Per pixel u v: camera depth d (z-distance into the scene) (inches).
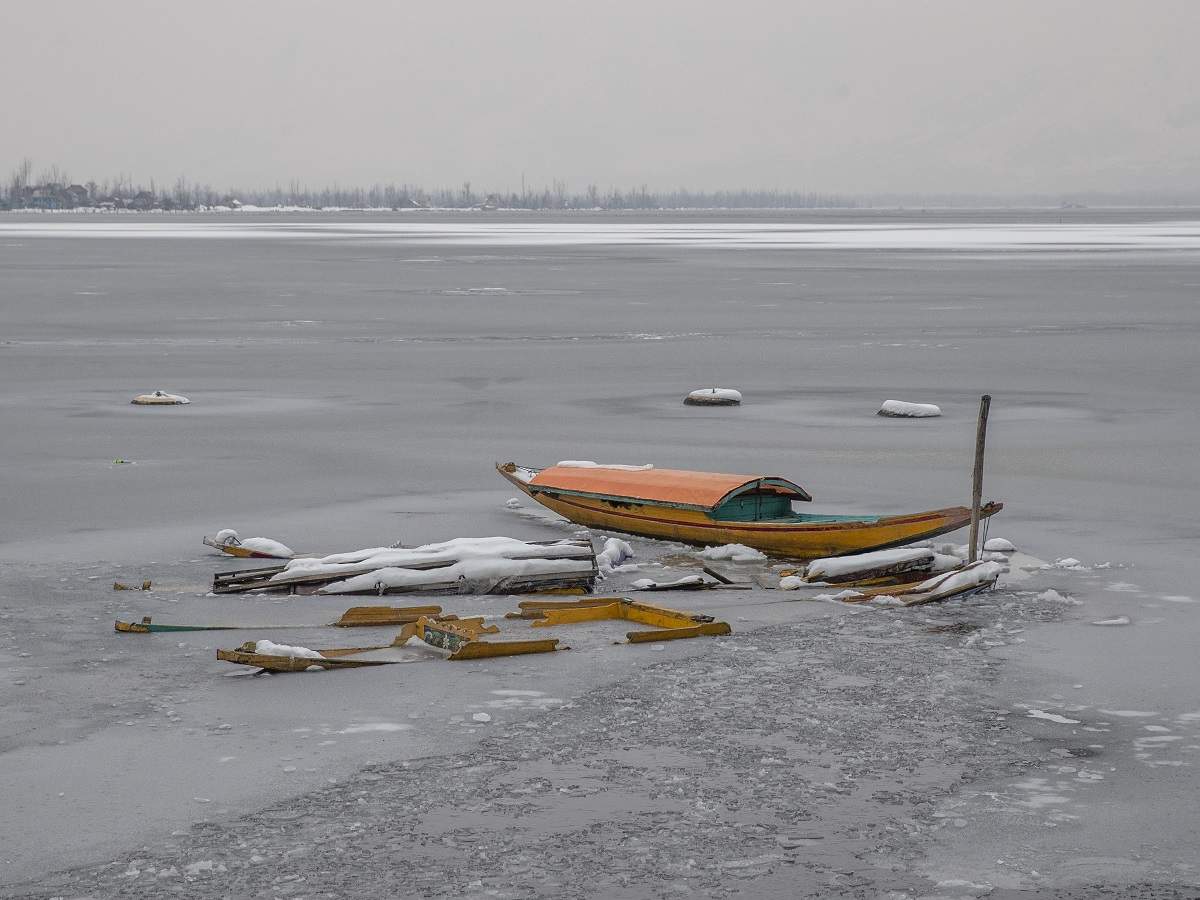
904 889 357.4
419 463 1010.1
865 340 1893.5
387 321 2151.8
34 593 649.6
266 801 408.2
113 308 2361.0
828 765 438.6
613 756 445.1
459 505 867.4
